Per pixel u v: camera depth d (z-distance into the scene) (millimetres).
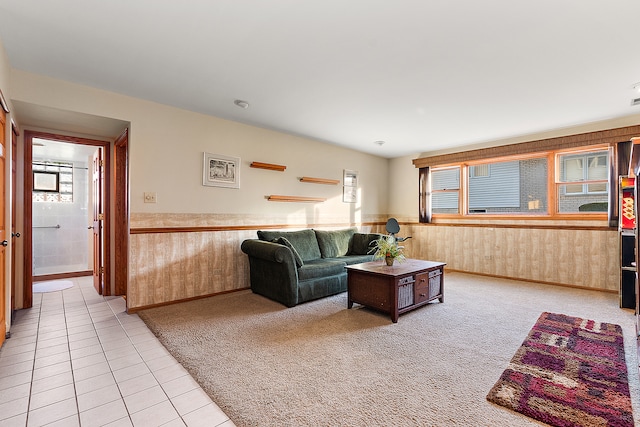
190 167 3754
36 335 2711
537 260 4660
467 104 3467
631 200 3400
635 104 3410
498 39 2184
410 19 1973
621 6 1813
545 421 1571
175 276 3623
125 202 3982
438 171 5980
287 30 2115
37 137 3582
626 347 2420
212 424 1580
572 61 2484
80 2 1835
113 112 3213
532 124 4191
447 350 2389
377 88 3062
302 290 3578
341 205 5645
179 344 2500
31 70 2721
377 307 3182
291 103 3488
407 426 1548
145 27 2092
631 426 1523
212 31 2135
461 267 5461
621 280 3410
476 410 1669
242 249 4000
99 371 2105
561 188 4582
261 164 4352
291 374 2039
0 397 1812
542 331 2748
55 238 5406
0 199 2473
